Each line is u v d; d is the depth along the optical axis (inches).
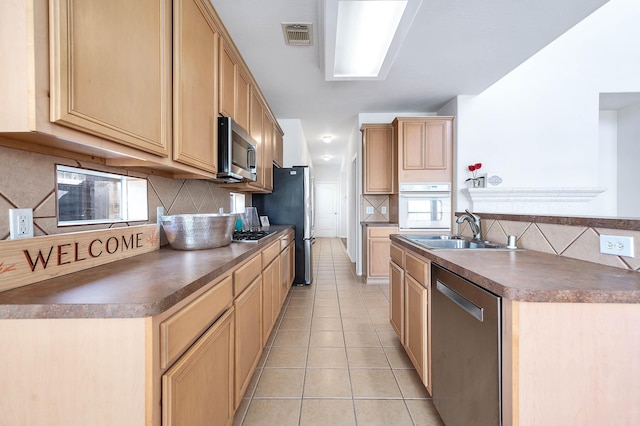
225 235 67.7
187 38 52.4
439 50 104.0
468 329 43.2
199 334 38.5
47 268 36.0
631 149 168.4
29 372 28.1
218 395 44.4
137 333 28.0
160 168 56.1
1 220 33.7
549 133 147.9
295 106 160.9
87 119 31.6
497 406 36.3
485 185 142.0
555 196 141.7
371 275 155.3
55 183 41.0
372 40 84.0
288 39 95.6
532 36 95.5
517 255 54.7
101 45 33.5
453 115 149.9
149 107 42.5
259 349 72.7
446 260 49.9
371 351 84.7
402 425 56.5
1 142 32.5
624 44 148.3
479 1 79.2
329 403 62.7
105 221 50.9
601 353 33.5
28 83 27.0
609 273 40.3
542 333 33.5
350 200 226.1
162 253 56.9
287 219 152.5
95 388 28.1
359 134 173.3
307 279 152.5
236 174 74.0
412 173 147.3
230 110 75.9
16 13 26.9
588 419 33.5
